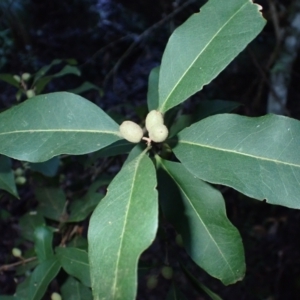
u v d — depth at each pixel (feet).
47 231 1.20
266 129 0.75
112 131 0.80
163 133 0.72
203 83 0.78
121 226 0.58
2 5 4.53
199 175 0.74
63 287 1.20
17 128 0.79
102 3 5.33
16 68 4.91
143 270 1.06
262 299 2.76
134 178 0.62
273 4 2.32
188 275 0.98
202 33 0.81
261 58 3.42
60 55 5.16
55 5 5.27
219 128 0.77
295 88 3.73
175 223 0.83
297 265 2.83
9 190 1.07
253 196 0.70
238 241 0.81
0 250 2.92
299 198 0.70
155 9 4.82
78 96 0.81
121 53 5.03
